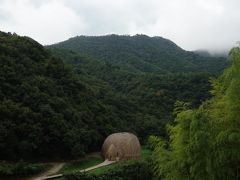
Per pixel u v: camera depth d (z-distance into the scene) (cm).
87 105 8269
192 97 11275
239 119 1806
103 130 7956
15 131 6075
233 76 1867
